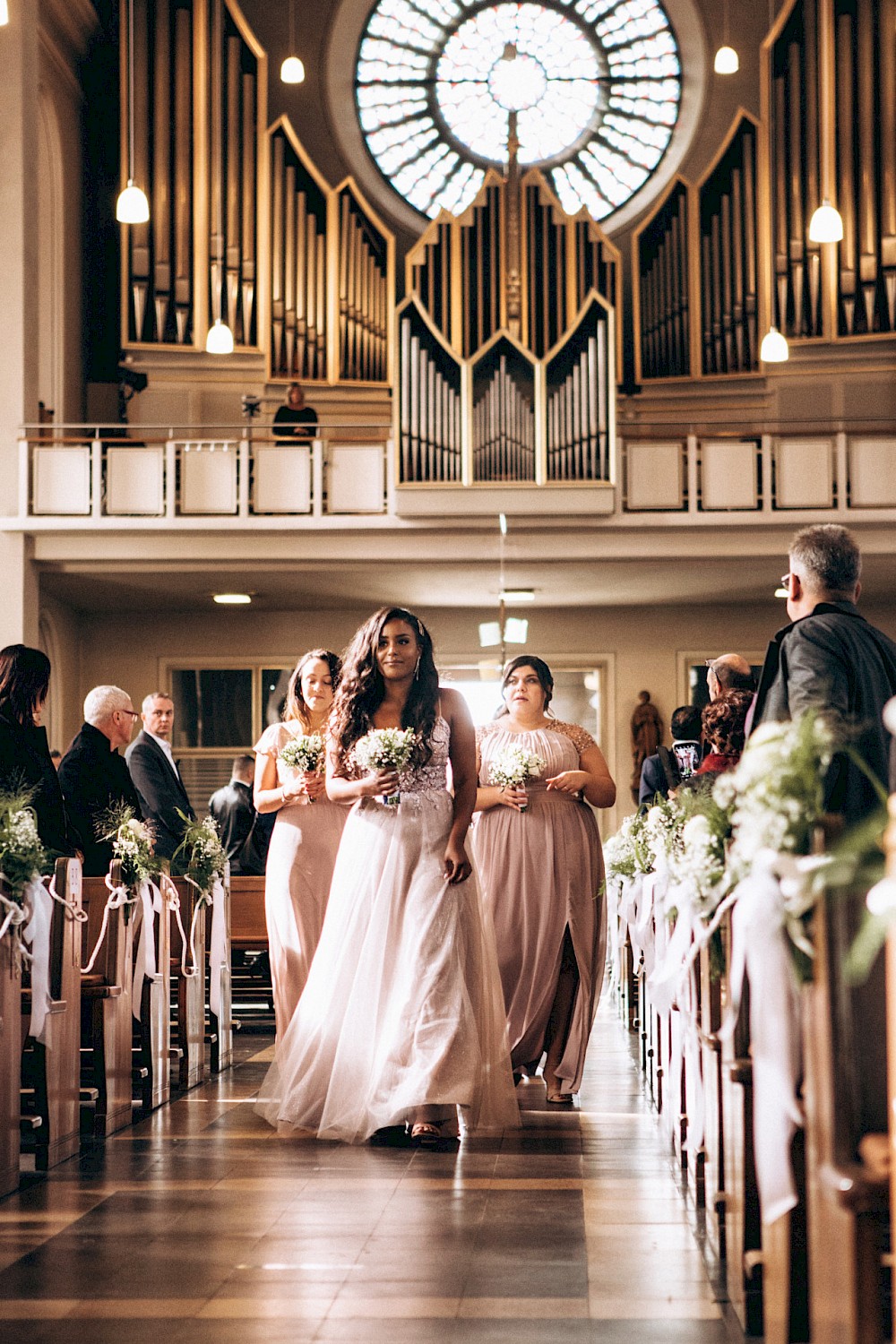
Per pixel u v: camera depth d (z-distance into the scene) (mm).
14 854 4742
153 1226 4219
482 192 17078
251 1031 10250
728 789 2982
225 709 18547
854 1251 2137
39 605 16328
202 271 17812
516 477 15320
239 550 15469
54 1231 4160
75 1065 5500
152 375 17938
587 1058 8469
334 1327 3254
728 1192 3623
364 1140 5641
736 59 17031
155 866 6637
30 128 15477
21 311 15281
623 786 18219
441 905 5785
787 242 18062
